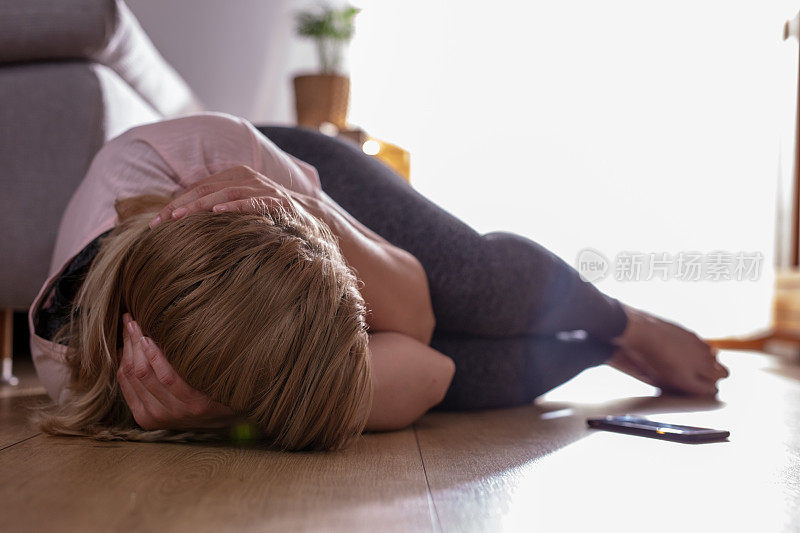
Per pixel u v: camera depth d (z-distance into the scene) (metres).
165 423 0.74
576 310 1.20
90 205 0.91
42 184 1.38
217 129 0.90
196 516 0.50
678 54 2.95
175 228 0.67
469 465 0.72
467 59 3.21
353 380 0.69
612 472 0.70
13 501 0.53
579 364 1.29
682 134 2.92
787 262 3.06
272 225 0.68
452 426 1.00
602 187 2.94
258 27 3.29
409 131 3.24
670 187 2.91
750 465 0.75
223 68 3.27
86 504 0.52
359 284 0.88
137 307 0.67
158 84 1.72
